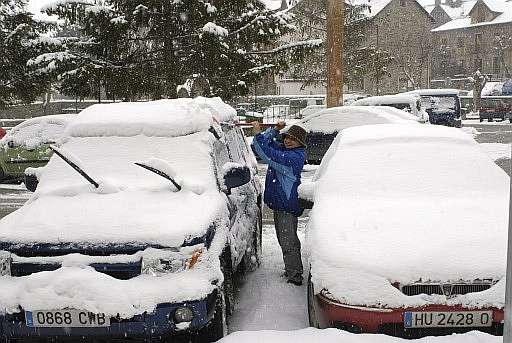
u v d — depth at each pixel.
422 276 3.34
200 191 4.13
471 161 4.75
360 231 3.78
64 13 15.35
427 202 4.25
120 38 15.92
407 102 16.44
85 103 35.59
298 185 5.05
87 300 3.23
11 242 3.55
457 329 3.30
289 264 5.12
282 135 5.39
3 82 23.67
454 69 68.94
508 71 64.88
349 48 35.78
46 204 4.04
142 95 17.30
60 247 3.50
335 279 3.42
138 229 3.54
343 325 3.36
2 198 10.38
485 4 67.88
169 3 15.66
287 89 52.62
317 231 3.92
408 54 51.38
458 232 3.69
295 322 4.23
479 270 3.34
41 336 3.30
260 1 17.38
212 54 15.84
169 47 16.33
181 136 4.62
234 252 4.15
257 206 5.78
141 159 4.46
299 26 34.31
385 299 3.30
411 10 53.91
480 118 31.64
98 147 4.59
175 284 3.32
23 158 11.49
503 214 3.98
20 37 23.20
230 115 5.85
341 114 12.35
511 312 1.89
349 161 4.87
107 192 4.11
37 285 3.31
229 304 4.14
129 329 3.25
